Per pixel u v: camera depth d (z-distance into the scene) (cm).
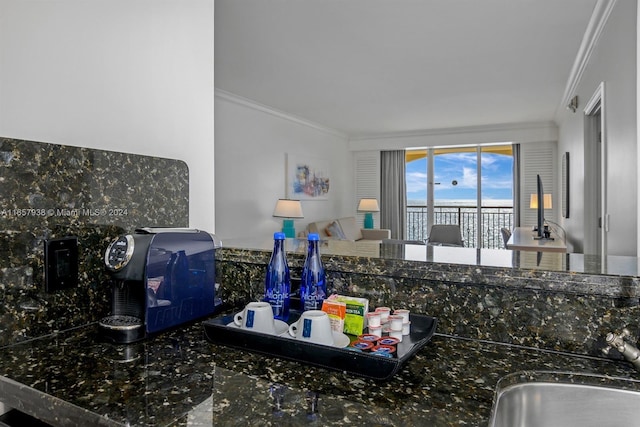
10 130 89
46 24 96
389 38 315
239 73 402
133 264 96
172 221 127
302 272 110
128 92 115
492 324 94
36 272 93
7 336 88
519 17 280
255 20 284
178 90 132
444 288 99
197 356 85
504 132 672
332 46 332
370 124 666
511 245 379
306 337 83
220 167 475
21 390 70
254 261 123
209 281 115
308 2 258
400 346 85
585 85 367
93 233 104
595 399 73
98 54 107
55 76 98
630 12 216
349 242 158
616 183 250
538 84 438
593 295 84
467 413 62
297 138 627
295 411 62
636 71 202
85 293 103
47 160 94
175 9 130
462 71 395
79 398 66
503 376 76
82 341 93
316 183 676
